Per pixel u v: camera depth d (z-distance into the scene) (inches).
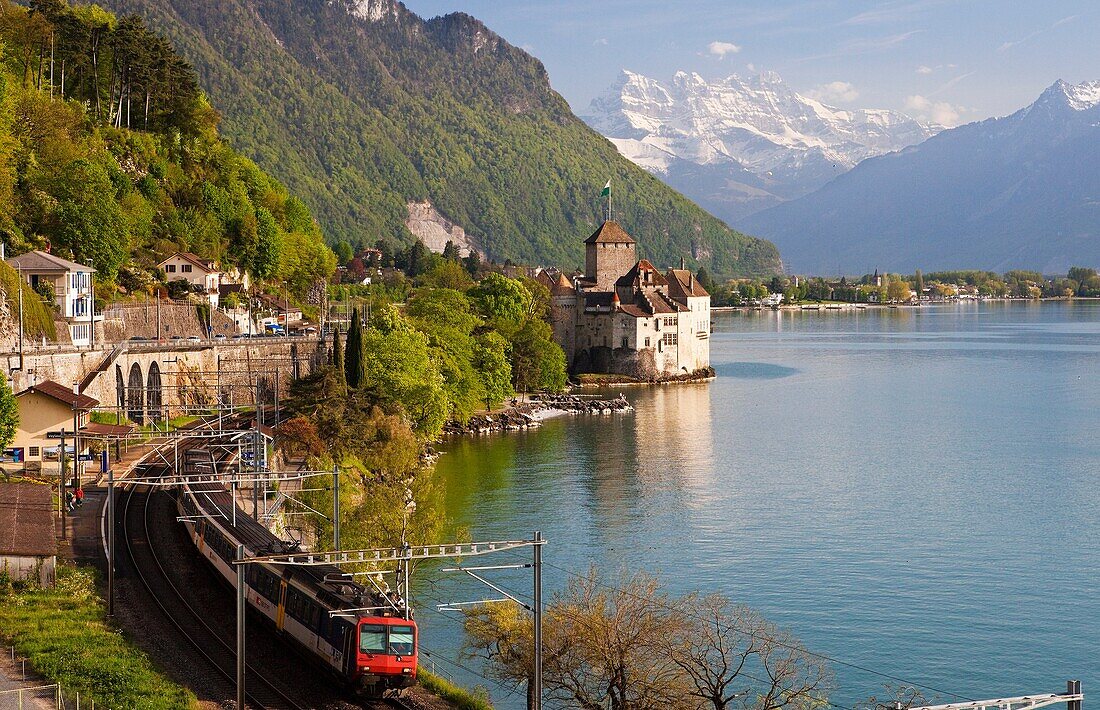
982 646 3880.4
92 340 6752.0
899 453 7549.2
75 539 3833.7
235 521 3563.0
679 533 5270.7
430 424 7106.3
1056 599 4352.9
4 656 2709.2
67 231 7770.7
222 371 6683.1
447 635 3841.0
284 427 5585.6
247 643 2967.5
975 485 6427.2
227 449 5009.8
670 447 7834.6
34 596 3147.1
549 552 4909.0
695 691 3085.6
